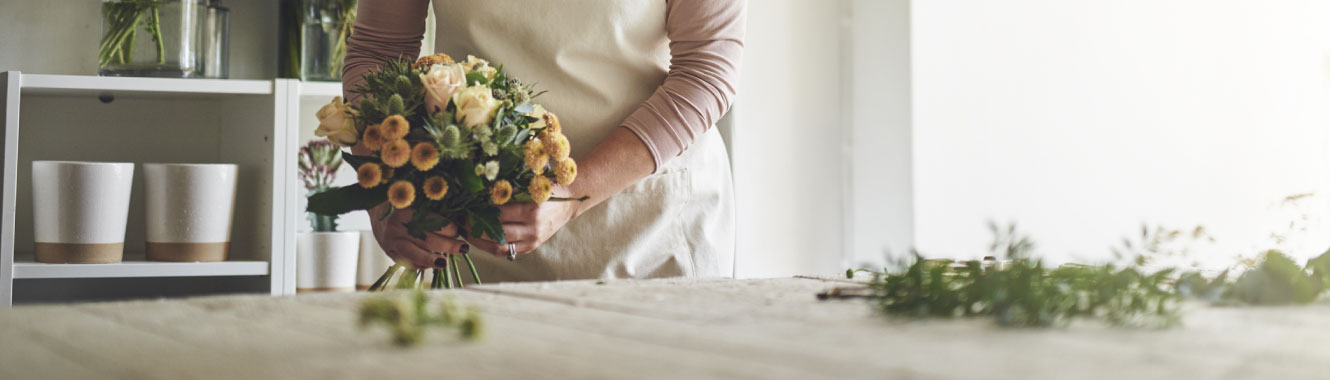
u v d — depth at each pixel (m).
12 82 1.62
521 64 1.25
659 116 1.20
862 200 3.04
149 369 0.41
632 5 1.25
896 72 2.96
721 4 1.24
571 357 0.43
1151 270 0.89
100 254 1.67
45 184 1.66
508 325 0.54
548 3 1.23
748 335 0.50
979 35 3.06
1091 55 3.25
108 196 1.67
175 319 0.57
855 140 3.06
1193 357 0.43
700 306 0.65
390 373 0.39
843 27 3.06
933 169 2.96
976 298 0.58
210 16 1.85
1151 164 3.35
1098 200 3.25
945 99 2.99
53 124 1.95
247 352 0.45
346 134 1.04
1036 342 0.48
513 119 1.05
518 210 1.08
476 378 0.38
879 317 0.59
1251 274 0.69
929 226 2.95
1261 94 3.54
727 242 1.42
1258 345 0.47
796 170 2.94
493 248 1.09
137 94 1.88
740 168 2.84
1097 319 0.58
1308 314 0.62
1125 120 3.30
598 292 0.75
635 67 1.27
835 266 3.02
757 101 2.87
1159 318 0.56
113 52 1.77
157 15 1.78
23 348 0.47
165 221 1.72
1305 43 3.61
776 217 2.90
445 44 1.30
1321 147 3.62
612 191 1.18
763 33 2.89
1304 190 3.58
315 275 1.84
